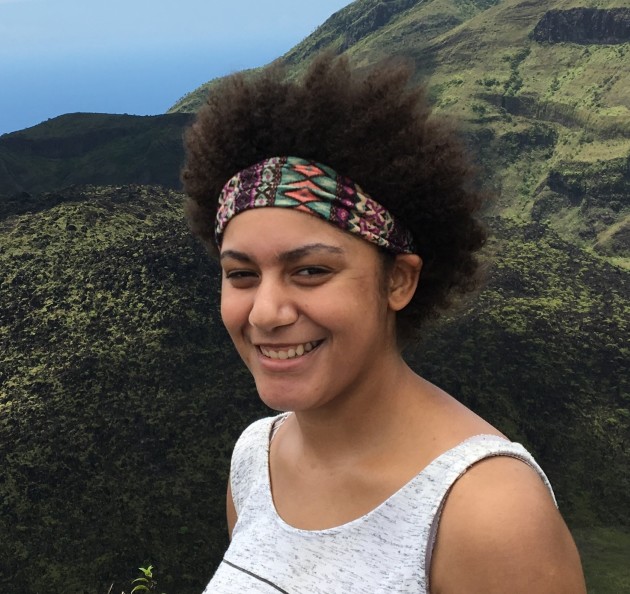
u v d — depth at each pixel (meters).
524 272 81.12
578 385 66.88
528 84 141.62
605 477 60.22
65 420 55.81
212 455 53.94
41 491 50.62
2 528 48.22
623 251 111.75
